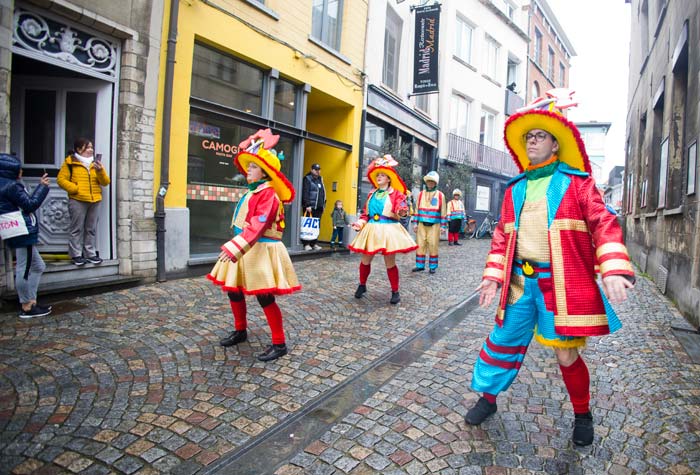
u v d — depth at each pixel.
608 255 2.10
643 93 10.86
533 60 23.42
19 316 4.39
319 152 11.20
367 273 6.00
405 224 12.88
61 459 2.28
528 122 2.43
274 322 3.74
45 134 5.88
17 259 4.28
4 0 4.38
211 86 7.25
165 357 3.64
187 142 6.63
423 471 2.28
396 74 13.38
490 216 19.81
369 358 3.85
